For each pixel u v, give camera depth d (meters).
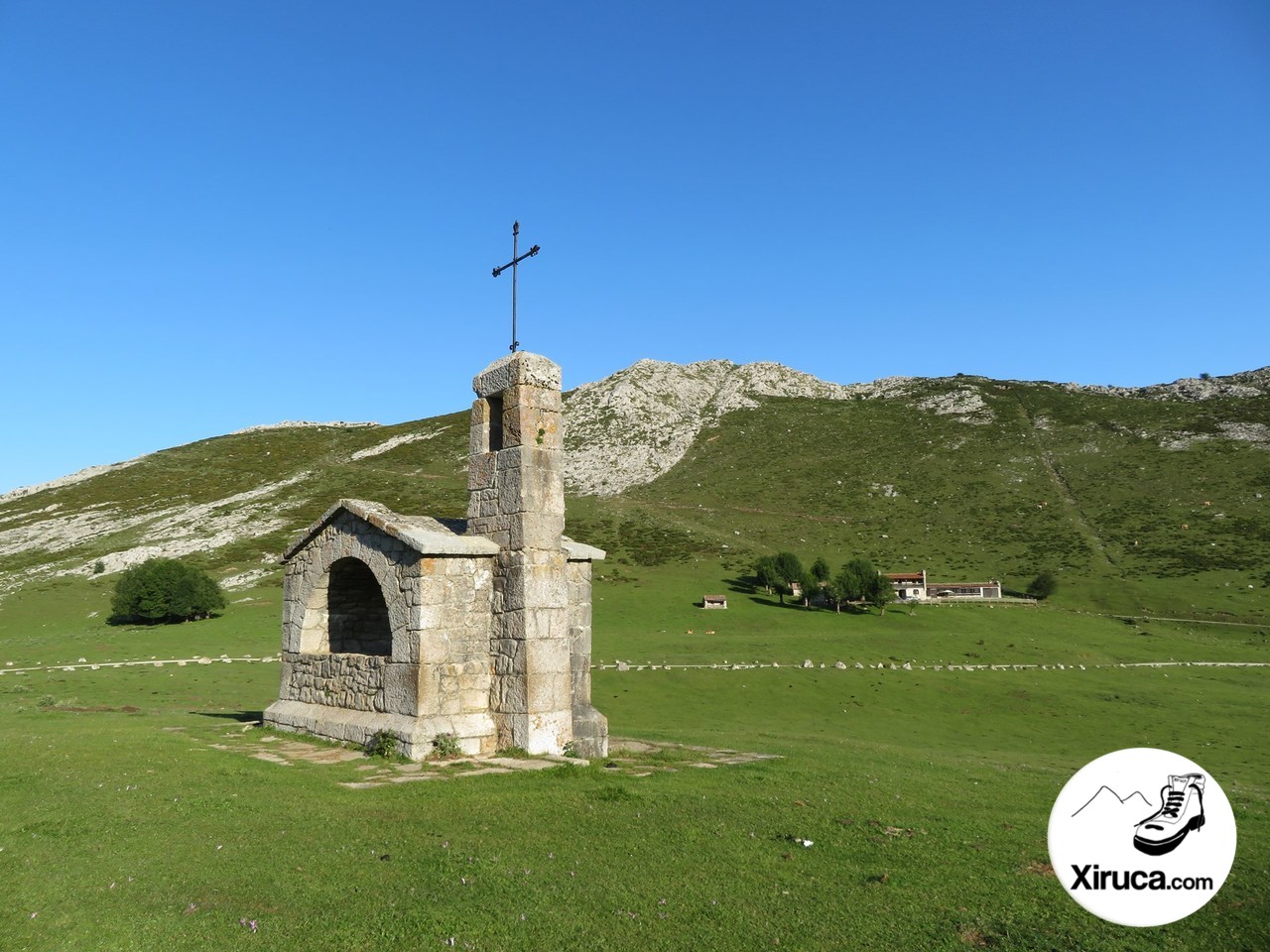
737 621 83.12
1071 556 115.44
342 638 23.19
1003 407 194.50
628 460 173.00
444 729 17.66
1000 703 52.00
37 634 75.88
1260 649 76.44
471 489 20.06
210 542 113.69
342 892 9.20
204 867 9.92
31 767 15.27
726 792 15.09
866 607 93.19
